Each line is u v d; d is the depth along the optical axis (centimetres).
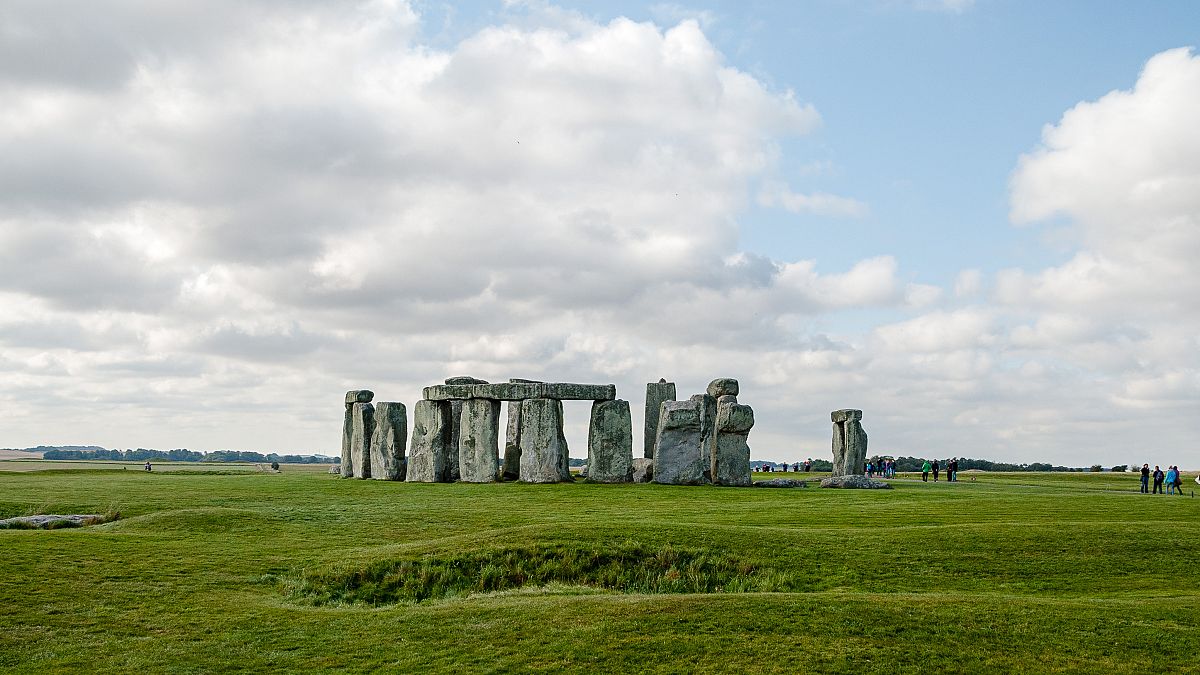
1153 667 1816
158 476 6575
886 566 2698
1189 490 5803
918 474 8775
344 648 1959
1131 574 2633
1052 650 1895
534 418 5556
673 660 1845
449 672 1803
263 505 4066
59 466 11606
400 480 6078
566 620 2092
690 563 2745
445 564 2748
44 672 1803
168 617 2189
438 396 5772
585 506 4091
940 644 1925
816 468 10875
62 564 2616
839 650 1888
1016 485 5988
